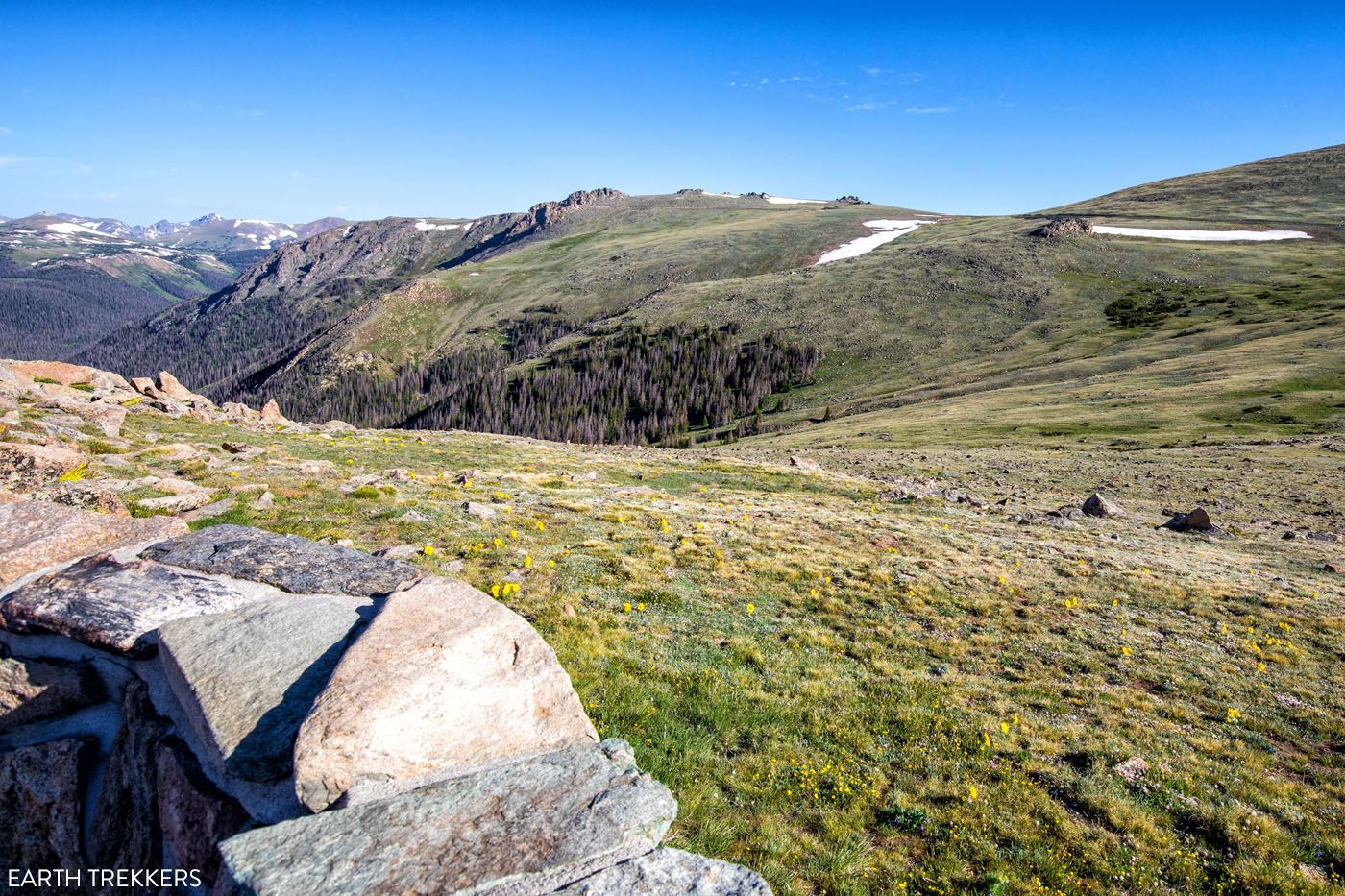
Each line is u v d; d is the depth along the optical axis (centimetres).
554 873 111
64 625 146
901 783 185
